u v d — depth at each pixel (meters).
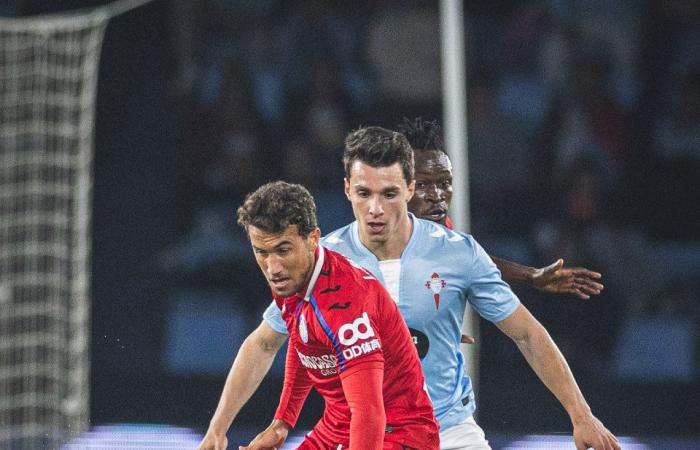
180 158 46.34
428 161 18.08
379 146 15.48
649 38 50.69
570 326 40.47
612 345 40.66
